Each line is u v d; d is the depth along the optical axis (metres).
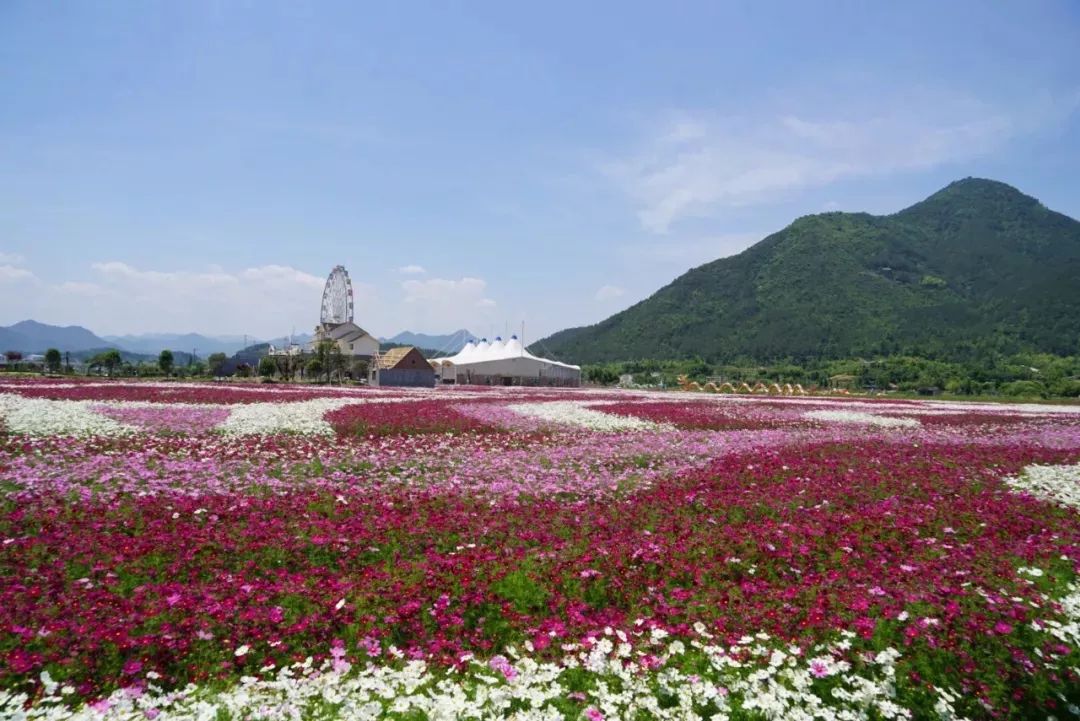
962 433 25.33
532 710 5.13
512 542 9.21
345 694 5.27
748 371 137.12
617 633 6.48
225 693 5.29
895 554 9.19
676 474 14.44
